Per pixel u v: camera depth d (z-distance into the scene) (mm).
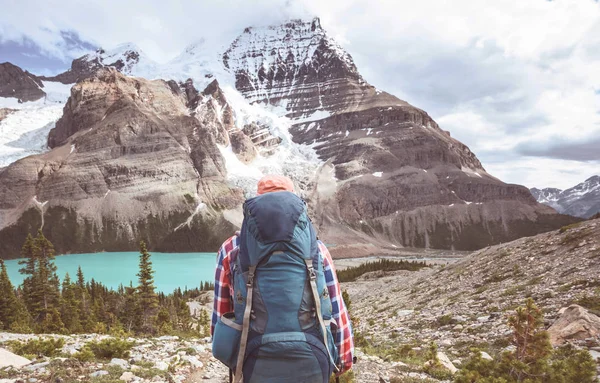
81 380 8703
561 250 36312
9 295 75062
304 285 3197
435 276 55812
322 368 3125
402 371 12047
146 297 84688
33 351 11648
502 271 38781
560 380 8539
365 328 34219
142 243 86000
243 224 3461
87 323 72312
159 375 9602
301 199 3617
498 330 20406
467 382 8844
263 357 3043
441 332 24031
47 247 106562
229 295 3588
